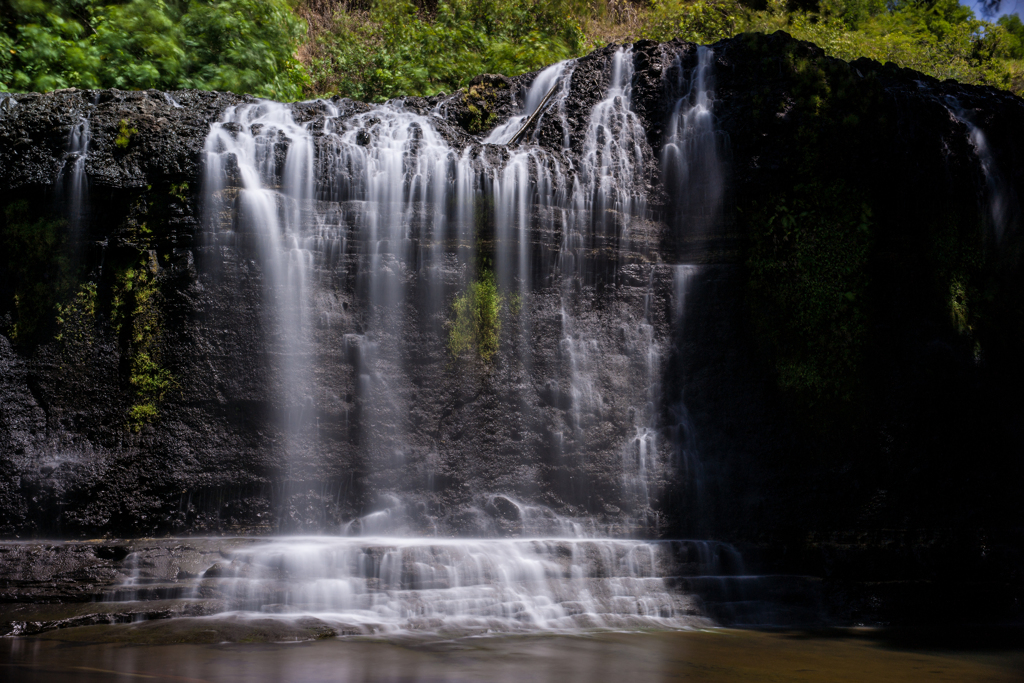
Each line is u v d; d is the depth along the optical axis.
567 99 9.84
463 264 8.39
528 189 8.62
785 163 8.92
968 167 9.25
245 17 13.71
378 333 8.18
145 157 7.78
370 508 7.91
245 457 7.70
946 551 7.98
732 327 8.95
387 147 8.47
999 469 8.76
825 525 8.35
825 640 6.29
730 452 8.72
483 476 8.20
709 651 5.59
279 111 9.04
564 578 6.80
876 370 8.63
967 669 5.25
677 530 8.49
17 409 7.49
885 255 8.78
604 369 8.71
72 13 13.08
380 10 18.31
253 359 7.82
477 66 16.89
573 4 19.66
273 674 4.44
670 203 9.30
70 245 7.73
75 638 5.32
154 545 6.38
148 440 7.52
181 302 7.71
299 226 8.07
